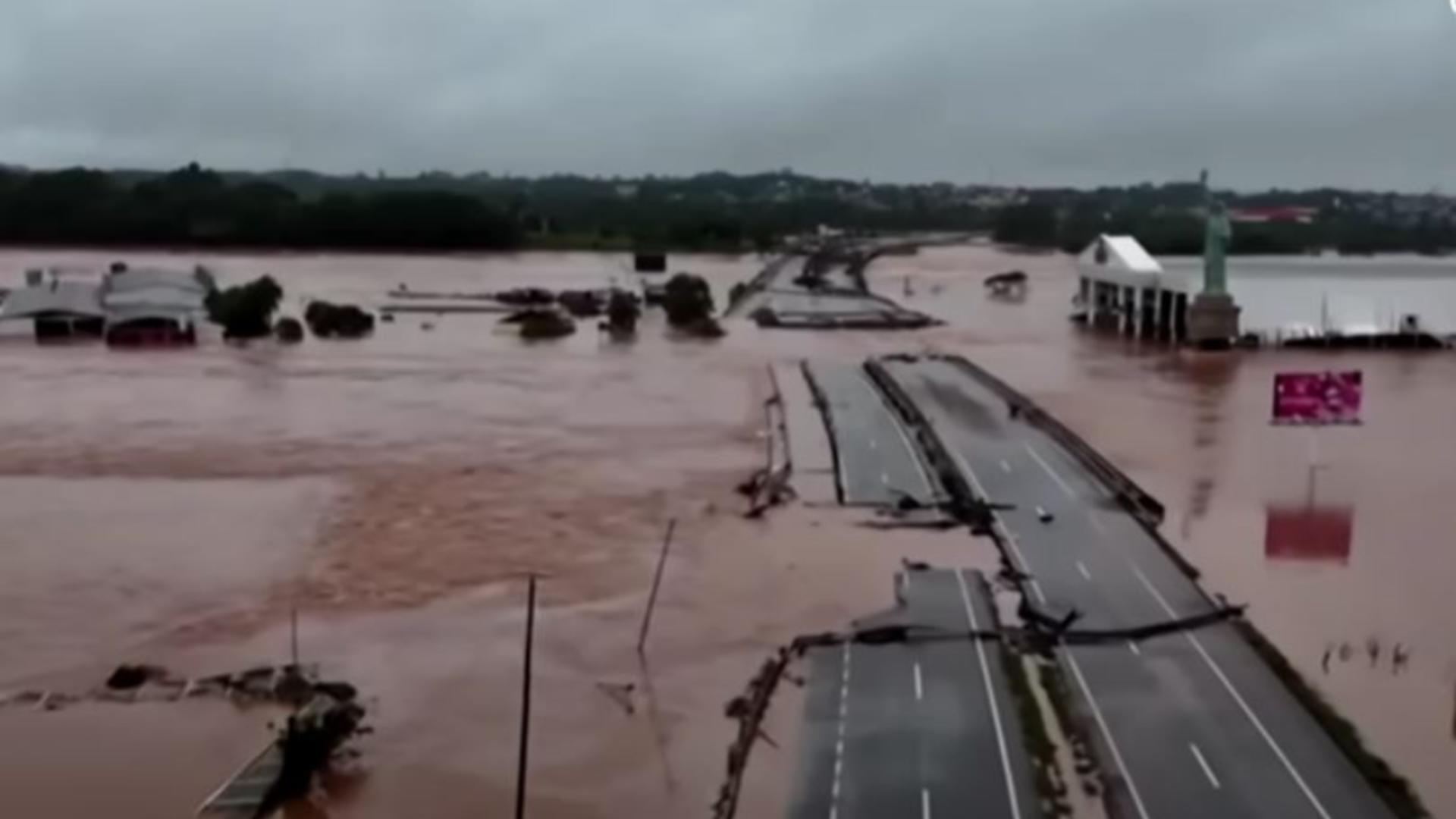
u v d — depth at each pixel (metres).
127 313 155.12
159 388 119.56
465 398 115.44
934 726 47.59
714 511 78.50
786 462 90.56
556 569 67.50
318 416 106.12
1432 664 54.16
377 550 70.56
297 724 46.38
